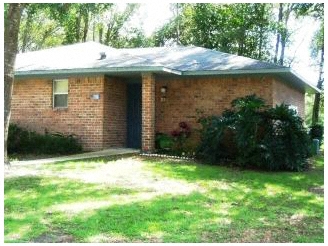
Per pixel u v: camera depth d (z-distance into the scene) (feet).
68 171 35.42
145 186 29.86
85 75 52.03
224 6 98.02
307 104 127.44
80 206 23.77
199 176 34.88
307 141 42.09
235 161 42.45
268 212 23.84
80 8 51.13
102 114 51.34
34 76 53.88
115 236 18.78
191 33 105.19
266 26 97.35
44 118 54.34
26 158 44.80
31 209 22.99
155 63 47.96
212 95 52.75
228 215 22.79
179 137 51.75
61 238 18.43
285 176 37.09
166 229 19.85
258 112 42.78
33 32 116.06
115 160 42.47
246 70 49.08
